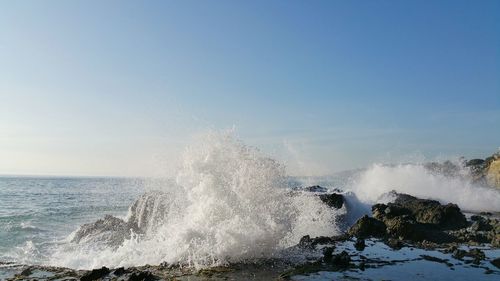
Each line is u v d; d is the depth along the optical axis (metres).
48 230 20.81
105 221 18.98
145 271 9.01
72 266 12.46
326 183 32.12
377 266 9.78
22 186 74.19
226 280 8.68
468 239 13.45
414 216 17.16
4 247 16.31
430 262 10.20
